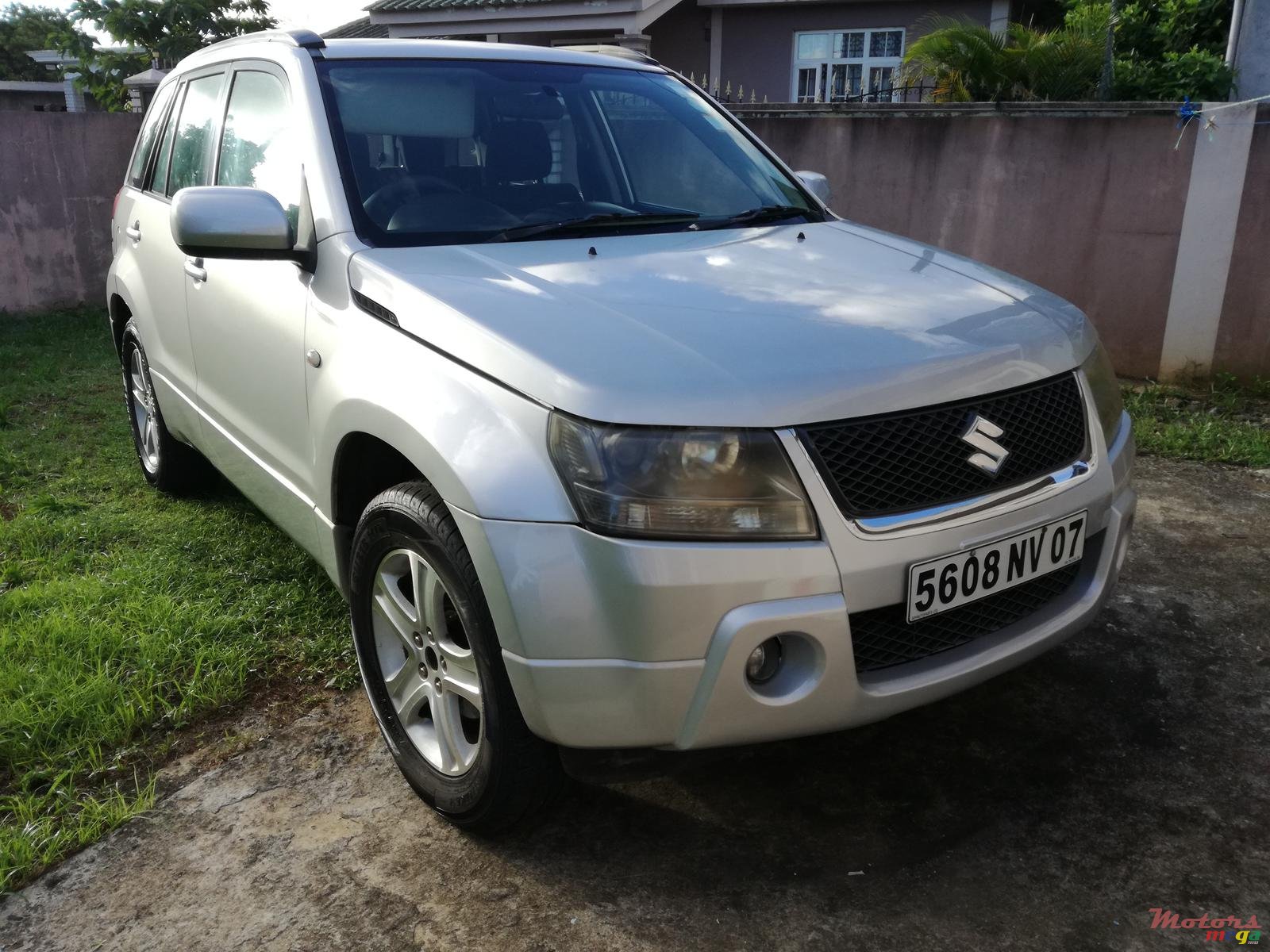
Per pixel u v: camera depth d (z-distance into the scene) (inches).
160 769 102.1
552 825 93.0
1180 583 139.1
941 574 77.3
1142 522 160.9
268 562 144.8
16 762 101.3
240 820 94.3
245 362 117.7
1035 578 84.2
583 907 83.0
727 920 81.3
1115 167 235.9
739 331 80.4
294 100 113.4
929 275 99.7
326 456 97.7
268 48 125.0
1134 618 129.4
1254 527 158.4
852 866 87.0
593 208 115.4
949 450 78.5
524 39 568.1
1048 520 83.4
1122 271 241.8
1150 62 383.6
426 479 87.4
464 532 77.5
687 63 624.4
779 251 105.3
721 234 112.0
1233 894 83.1
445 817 91.7
